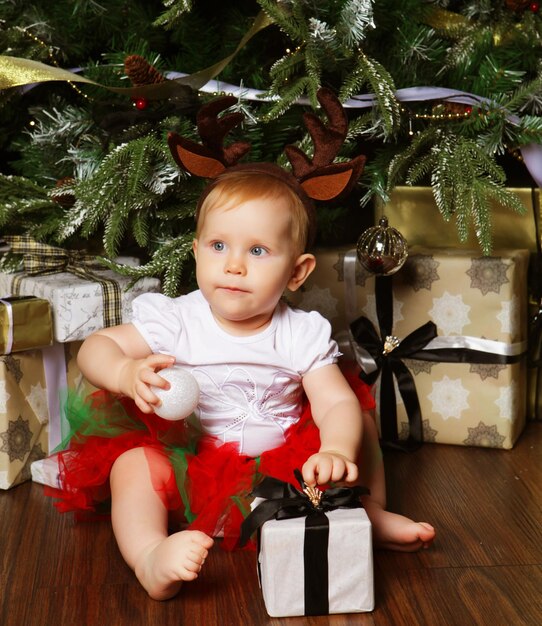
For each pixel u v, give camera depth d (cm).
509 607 105
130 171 140
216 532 121
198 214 127
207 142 125
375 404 149
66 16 160
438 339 158
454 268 155
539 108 154
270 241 121
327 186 126
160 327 129
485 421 158
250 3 169
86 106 168
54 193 150
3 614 105
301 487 113
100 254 171
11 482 141
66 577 114
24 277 153
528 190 162
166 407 115
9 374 139
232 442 129
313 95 137
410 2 155
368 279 160
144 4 165
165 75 152
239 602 108
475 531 126
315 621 103
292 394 133
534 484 144
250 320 129
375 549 121
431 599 108
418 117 151
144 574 107
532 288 166
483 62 156
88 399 131
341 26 142
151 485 117
